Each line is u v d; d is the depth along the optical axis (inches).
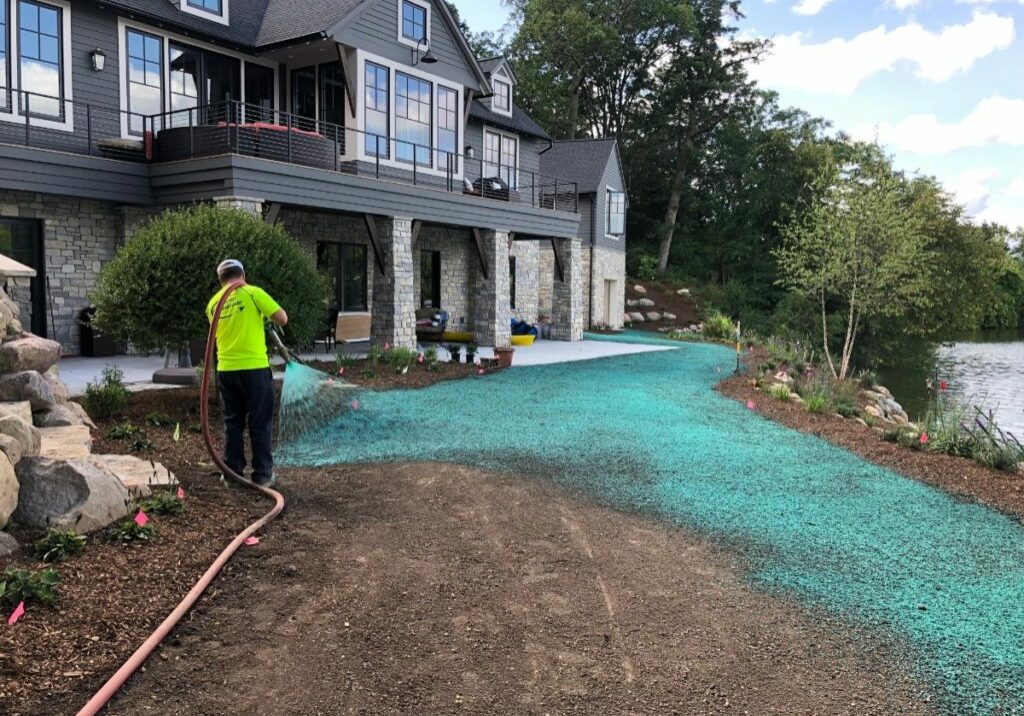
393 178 647.1
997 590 171.0
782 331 1179.3
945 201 1215.6
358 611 146.6
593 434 322.7
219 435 281.6
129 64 524.7
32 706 104.5
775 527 210.7
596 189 1078.4
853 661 136.7
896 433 329.1
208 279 314.8
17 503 158.1
